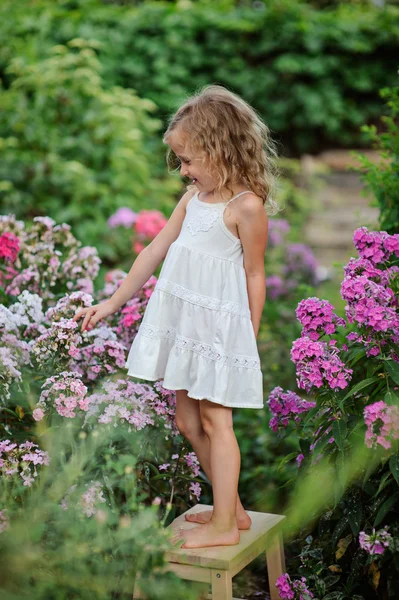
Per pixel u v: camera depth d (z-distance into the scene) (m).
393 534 2.01
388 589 2.04
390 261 2.39
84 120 5.55
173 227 2.29
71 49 6.48
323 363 2.05
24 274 2.92
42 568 1.83
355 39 7.17
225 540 2.06
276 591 2.27
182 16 6.98
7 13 6.41
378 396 2.08
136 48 6.93
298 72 7.23
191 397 2.04
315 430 2.15
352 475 2.13
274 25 7.12
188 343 2.07
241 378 2.06
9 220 3.04
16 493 2.00
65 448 2.23
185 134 2.09
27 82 5.59
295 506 2.22
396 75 7.32
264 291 2.15
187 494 2.54
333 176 7.32
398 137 3.10
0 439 2.31
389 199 2.93
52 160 5.35
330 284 5.20
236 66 7.16
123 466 2.20
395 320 2.04
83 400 2.17
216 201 2.12
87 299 2.50
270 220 5.16
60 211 5.31
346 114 7.37
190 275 2.09
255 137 2.15
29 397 2.34
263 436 3.28
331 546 2.19
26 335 2.62
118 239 5.18
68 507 1.98
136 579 1.86
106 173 5.58
